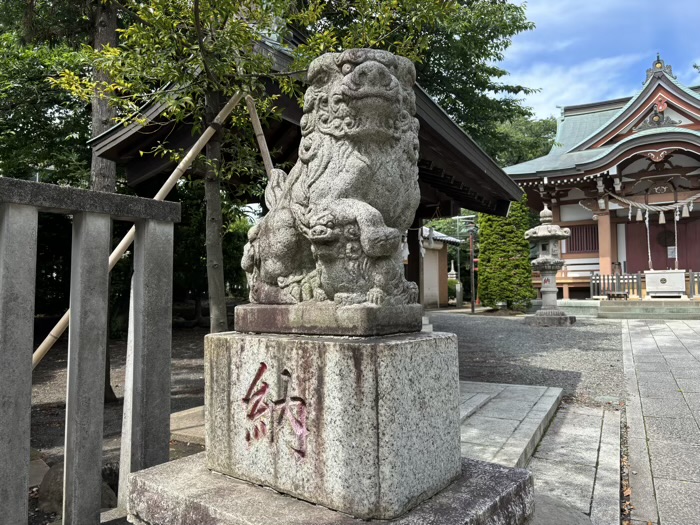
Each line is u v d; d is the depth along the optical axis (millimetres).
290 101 5105
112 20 7199
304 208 2162
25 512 2291
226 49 4102
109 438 4527
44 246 11648
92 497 2500
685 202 16625
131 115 4598
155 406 2807
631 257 18469
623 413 5078
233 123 5082
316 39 4234
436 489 1941
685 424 4582
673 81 17359
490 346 9883
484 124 13961
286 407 1970
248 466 2111
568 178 17422
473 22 10852
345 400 1767
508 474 2162
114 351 9719
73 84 4508
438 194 9648
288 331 2131
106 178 6652
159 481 2154
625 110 18375
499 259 18078
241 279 13703
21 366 2299
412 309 2123
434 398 1964
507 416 4457
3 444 2227
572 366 7637
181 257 11828
